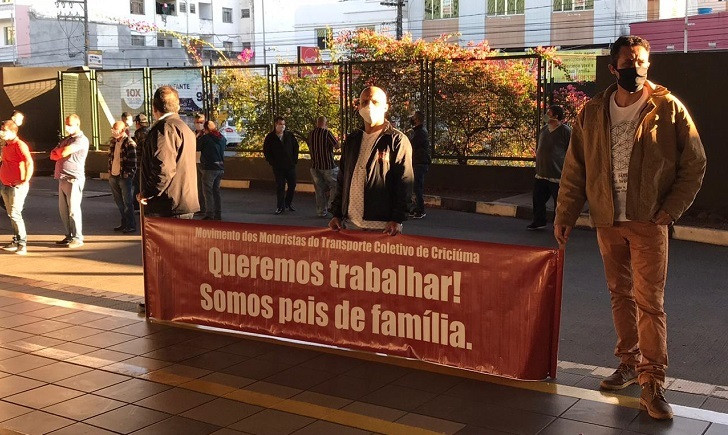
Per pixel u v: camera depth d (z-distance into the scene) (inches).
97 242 456.8
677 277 354.9
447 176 669.9
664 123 171.6
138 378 206.4
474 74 661.3
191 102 847.7
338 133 760.3
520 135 650.2
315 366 212.7
